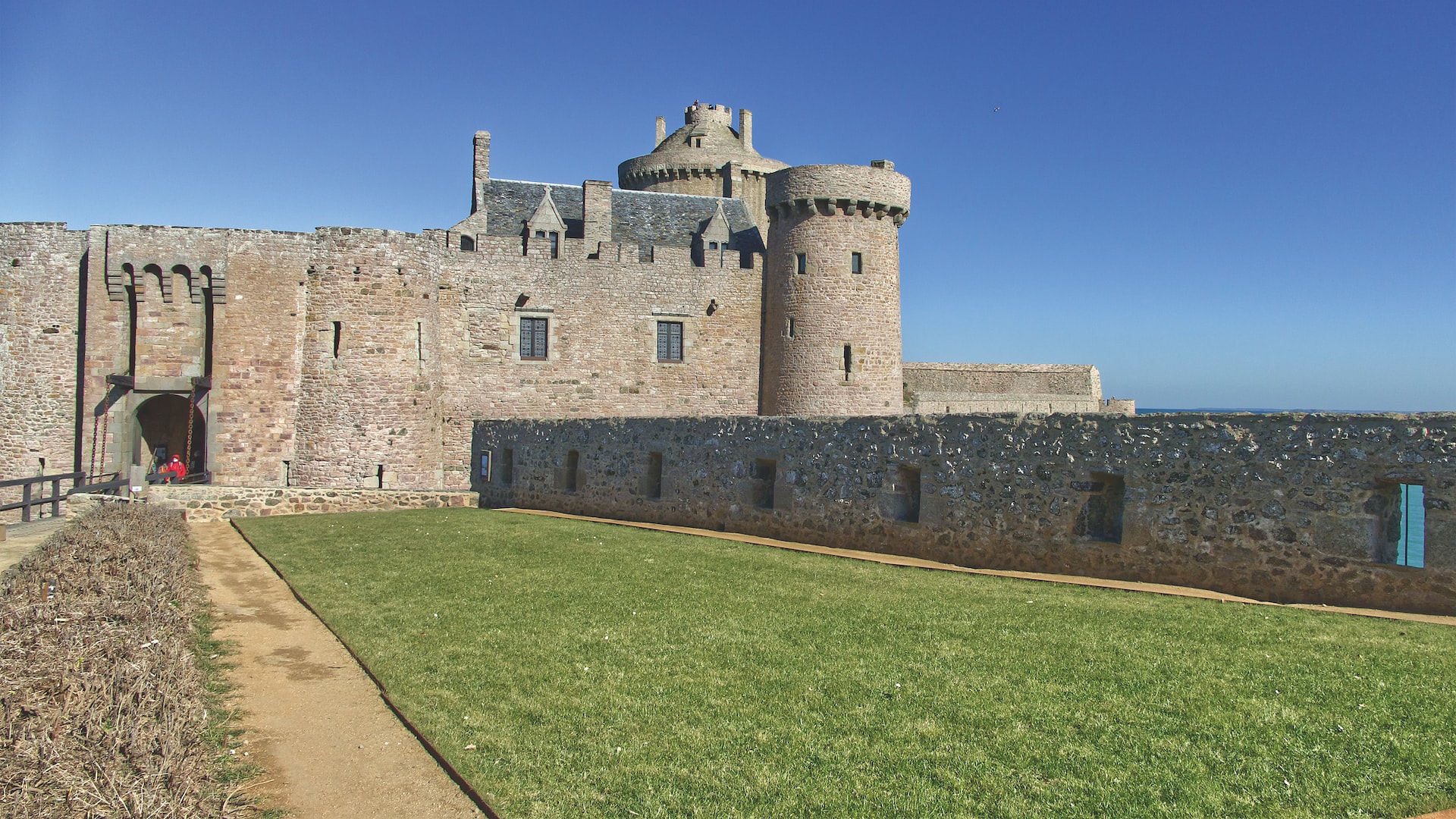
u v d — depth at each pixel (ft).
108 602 32.30
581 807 22.21
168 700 23.20
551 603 42.60
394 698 29.66
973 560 52.21
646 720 27.27
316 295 113.80
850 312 134.82
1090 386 187.42
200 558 59.98
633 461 79.15
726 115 194.80
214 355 111.86
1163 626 35.73
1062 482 48.67
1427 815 20.39
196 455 115.14
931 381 176.55
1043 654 32.42
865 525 58.39
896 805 21.74
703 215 154.61
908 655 32.73
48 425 112.57
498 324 131.13
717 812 21.70
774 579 47.67
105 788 18.69
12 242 113.19
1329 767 22.81
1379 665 29.71
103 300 111.86
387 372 114.42
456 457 128.47
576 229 145.07
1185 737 24.80
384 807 22.79
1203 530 43.32
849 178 134.31
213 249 111.96
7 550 56.59
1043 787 22.36
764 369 142.31
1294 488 40.63
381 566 53.88
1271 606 38.88
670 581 47.62
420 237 117.80
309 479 112.27
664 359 139.44
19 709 21.93
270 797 23.20
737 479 68.33
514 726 27.12
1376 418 38.58
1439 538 36.55
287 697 30.53
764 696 28.94
